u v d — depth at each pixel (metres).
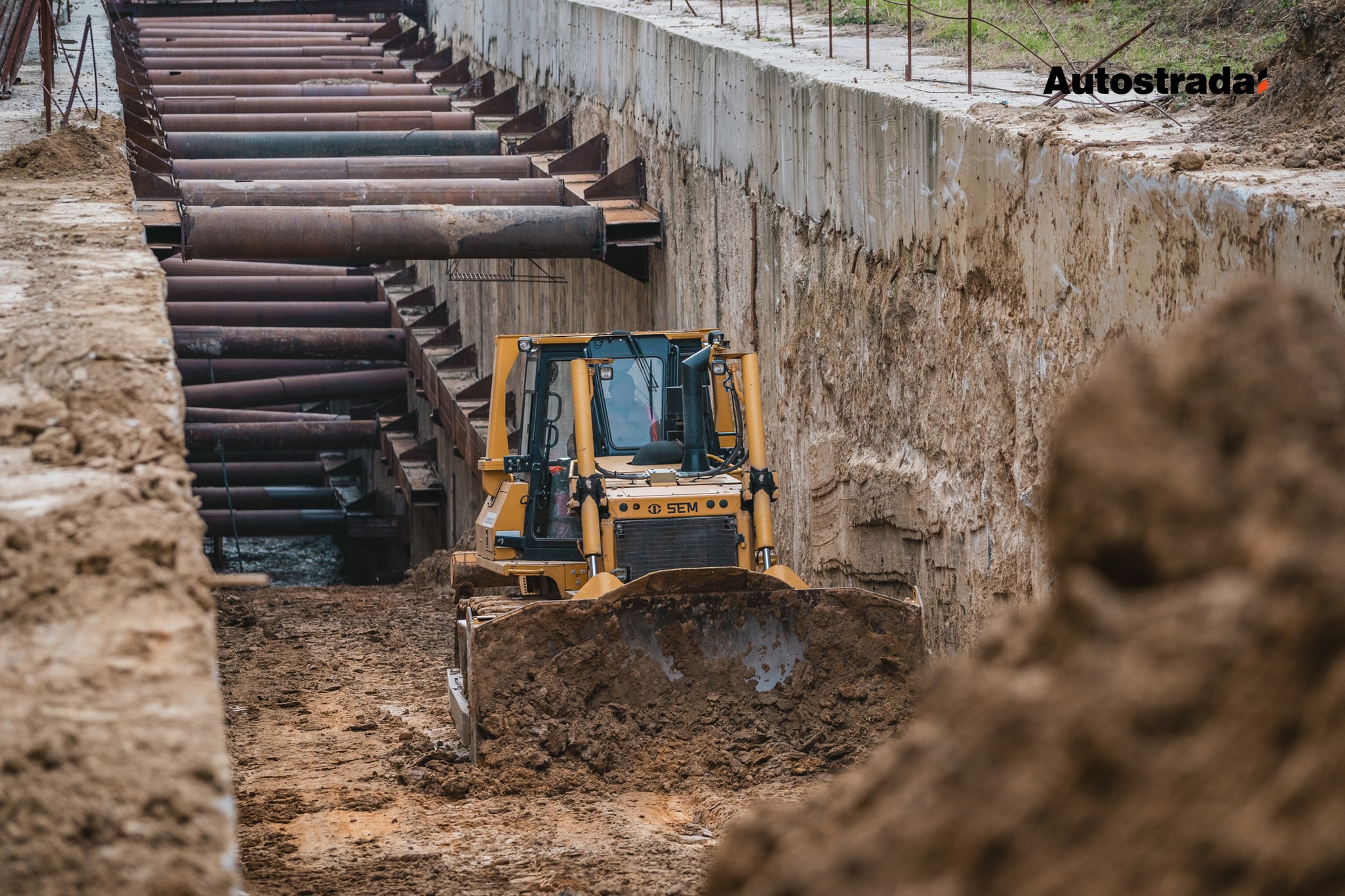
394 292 103.25
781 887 9.84
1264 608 8.70
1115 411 10.11
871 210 42.41
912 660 32.34
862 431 43.62
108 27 96.19
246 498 110.00
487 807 29.92
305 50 108.50
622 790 30.70
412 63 113.94
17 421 20.16
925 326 38.97
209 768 12.91
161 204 59.53
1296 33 31.23
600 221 61.38
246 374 100.00
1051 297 31.86
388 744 37.03
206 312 93.12
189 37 112.88
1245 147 29.34
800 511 49.53
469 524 80.12
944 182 37.28
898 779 10.03
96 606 15.27
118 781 12.68
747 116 52.78
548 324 81.38
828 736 31.83
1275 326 10.12
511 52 95.56
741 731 31.77
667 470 36.69
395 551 105.06
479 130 83.62
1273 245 23.50
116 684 14.08
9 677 14.13
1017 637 10.22
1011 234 33.81
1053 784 8.83
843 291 44.88
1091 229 29.88
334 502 112.81
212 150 74.06
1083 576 9.61
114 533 16.39
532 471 38.25
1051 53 49.25
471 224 59.25
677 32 62.25
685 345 38.19
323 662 49.94
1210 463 9.70
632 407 37.94
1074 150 30.77
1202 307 25.72
